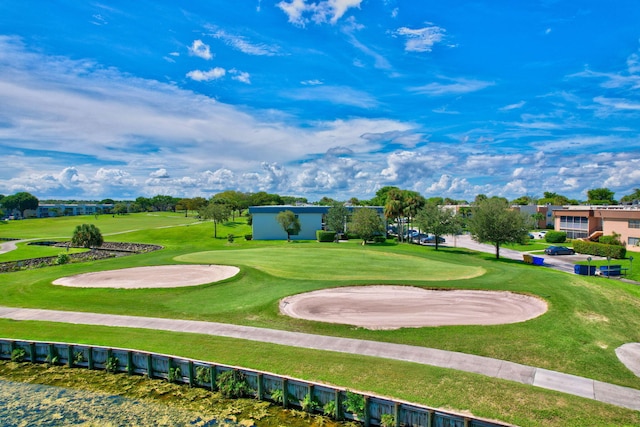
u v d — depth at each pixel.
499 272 32.72
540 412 12.59
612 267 42.62
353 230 64.06
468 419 12.25
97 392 16.44
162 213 184.12
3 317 23.36
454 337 18.88
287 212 67.75
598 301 23.31
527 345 17.86
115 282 31.83
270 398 15.45
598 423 12.02
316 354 17.02
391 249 50.41
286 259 40.91
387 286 27.89
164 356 17.27
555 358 16.67
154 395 16.12
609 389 14.20
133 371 17.88
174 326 21.19
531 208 105.50
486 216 50.41
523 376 15.16
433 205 62.09
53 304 25.97
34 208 180.62
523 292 25.14
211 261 40.19
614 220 62.31
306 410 14.67
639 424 11.94
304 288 27.64
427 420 12.82
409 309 23.12
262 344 18.33
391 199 75.38
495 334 19.09
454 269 34.88
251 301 25.31
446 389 14.04
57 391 16.61
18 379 17.69
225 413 14.76
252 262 38.78
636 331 19.56
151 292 28.31
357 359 16.42
